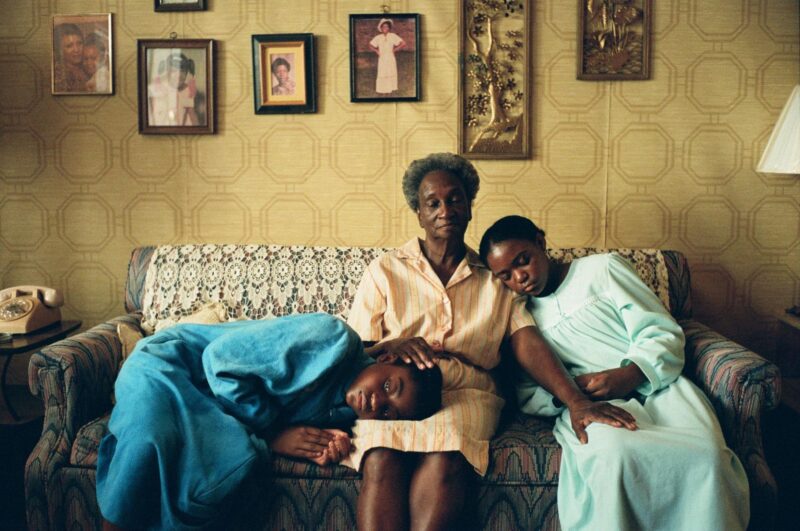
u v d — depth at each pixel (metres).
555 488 1.59
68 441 1.70
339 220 2.52
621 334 1.82
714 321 2.51
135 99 2.50
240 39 2.46
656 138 2.44
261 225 2.54
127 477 1.44
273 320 1.69
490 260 1.84
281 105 2.46
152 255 2.25
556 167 2.46
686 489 1.44
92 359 1.80
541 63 2.42
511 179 2.47
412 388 1.57
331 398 1.68
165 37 2.47
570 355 1.83
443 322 1.85
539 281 1.82
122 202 2.55
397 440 1.54
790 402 2.15
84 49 2.48
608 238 2.48
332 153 2.49
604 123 2.43
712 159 2.44
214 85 2.47
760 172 2.34
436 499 1.49
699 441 1.48
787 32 2.38
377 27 2.41
